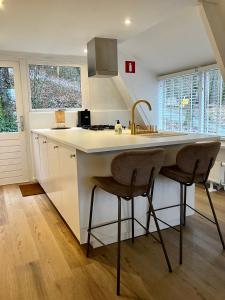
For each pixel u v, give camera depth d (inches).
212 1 96.0
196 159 79.5
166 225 102.0
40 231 103.3
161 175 97.9
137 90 183.5
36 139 157.1
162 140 88.7
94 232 89.2
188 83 166.6
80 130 143.4
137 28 120.8
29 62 170.4
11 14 101.3
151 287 69.4
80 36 132.4
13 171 174.9
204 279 72.2
